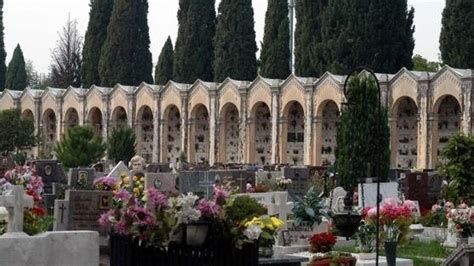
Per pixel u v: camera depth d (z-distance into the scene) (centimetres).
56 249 1341
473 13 6612
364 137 4172
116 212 1419
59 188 3709
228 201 1380
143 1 9356
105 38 9800
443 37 6781
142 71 9325
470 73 5794
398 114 6475
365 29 7200
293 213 2842
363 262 2316
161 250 1313
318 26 7706
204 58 8725
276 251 2502
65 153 5644
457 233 2959
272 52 8119
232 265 1327
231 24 8312
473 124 5778
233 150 7575
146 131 8325
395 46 7294
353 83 4212
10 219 1391
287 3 8206
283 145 7012
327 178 4862
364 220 2641
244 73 8281
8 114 8381
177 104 7825
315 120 6725
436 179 4284
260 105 7394
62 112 8856
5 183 2733
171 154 8081
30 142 8450
